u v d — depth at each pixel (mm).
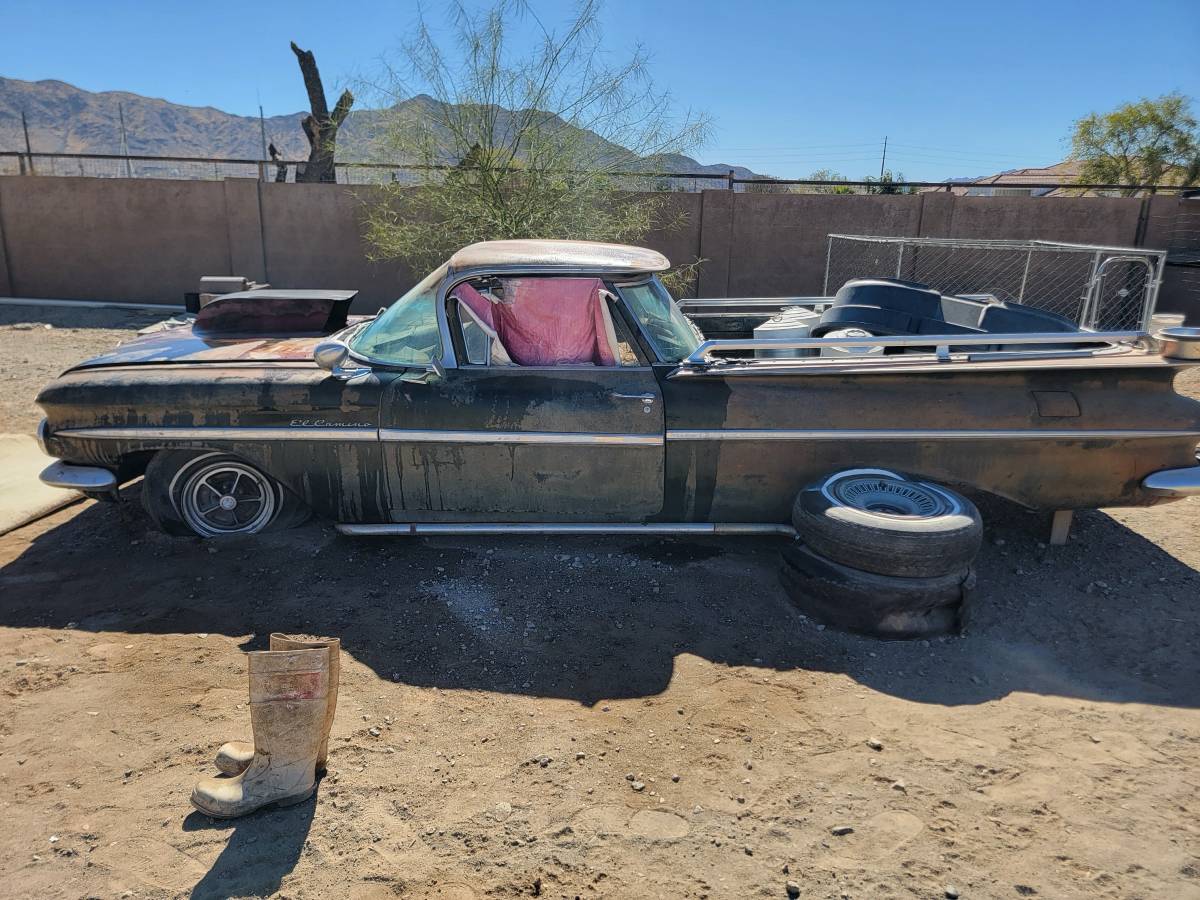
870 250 13766
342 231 13695
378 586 4195
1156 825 2633
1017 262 13891
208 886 2355
